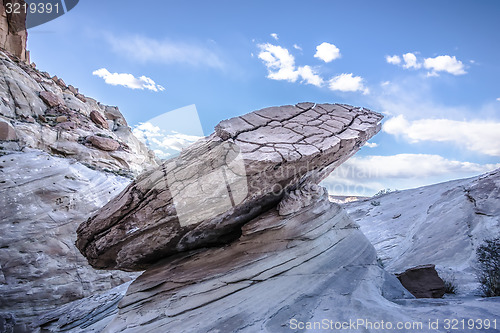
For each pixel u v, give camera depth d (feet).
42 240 33.73
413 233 36.47
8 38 93.61
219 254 12.10
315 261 11.42
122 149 73.67
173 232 11.28
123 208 11.12
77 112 82.89
